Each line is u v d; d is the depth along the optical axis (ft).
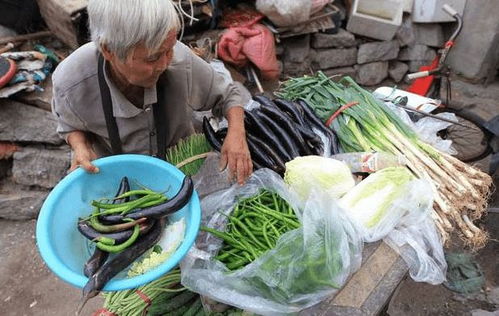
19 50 10.25
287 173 4.71
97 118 4.95
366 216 4.40
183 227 3.77
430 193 4.70
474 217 5.28
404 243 4.44
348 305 3.97
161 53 3.73
